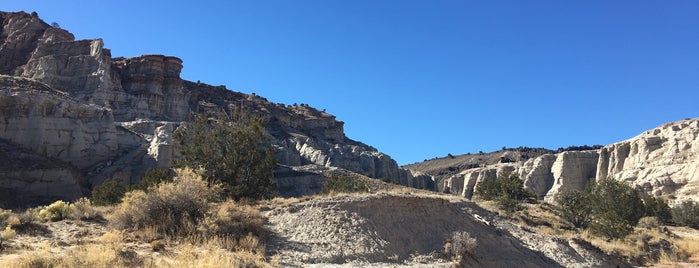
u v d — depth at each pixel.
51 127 80.56
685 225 65.25
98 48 125.94
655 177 103.81
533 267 24.91
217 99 183.62
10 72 131.50
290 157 124.44
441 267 20.75
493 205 46.38
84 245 16.95
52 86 117.31
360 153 149.00
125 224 20.94
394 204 25.36
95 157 84.19
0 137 76.94
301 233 21.88
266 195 38.03
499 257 24.64
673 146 107.31
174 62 147.25
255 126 39.38
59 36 139.88
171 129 91.56
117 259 14.63
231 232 20.38
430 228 24.95
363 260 20.31
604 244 34.31
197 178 23.58
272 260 18.14
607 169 123.81
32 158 71.69
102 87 118.25
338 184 51.91
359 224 22.91
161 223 20.56
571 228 42.91
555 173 132.62
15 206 60.50
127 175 79.62
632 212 59.56
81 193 70.81
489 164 188.50
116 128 90.50
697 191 93.31
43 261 13.42
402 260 21.36
